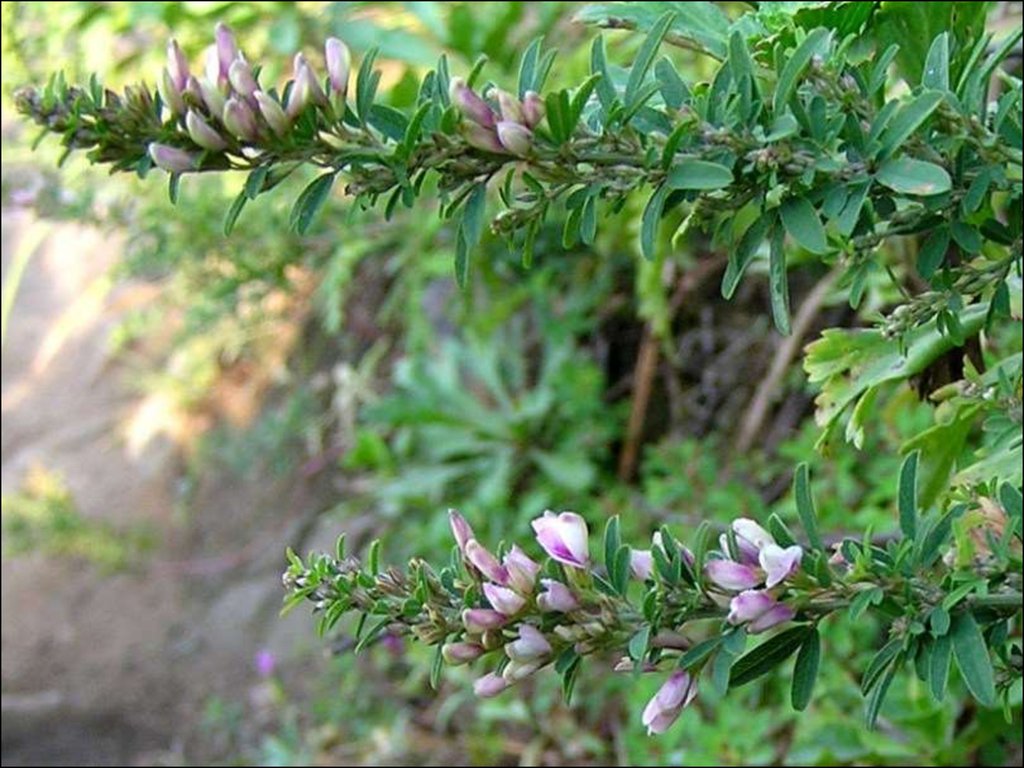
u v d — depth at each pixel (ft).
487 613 0.62
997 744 1.47
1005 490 0.61
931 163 0.64
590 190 0.65
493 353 2.29
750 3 1.04
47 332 2.77
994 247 0.85
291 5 1.92
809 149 0.64
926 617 0.62
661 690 0.63
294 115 0.62
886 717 1.45
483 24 1.91
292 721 2.07
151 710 2.19
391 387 2.47
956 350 0.99
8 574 2.41
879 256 1.31
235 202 0.64
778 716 1.63
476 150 0.63
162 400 2.59
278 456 2.48
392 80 2.25
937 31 0.98
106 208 2.18
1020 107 0.71
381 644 2.05
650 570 0.64
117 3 1.97
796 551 0.61
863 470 1.85
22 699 2.22
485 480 2.21
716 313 2.22
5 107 2.01
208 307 2.31
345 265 2.13
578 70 1.82
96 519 2.48
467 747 1.98
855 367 0.99
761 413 2.01
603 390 2.32
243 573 2.38
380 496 2.27
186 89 0.62
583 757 1.89
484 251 2.15
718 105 0.65
